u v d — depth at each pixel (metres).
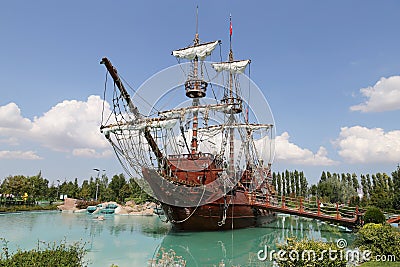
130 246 21.70
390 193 60.81
